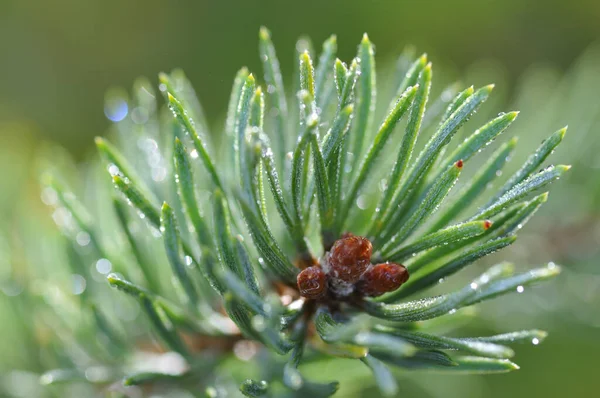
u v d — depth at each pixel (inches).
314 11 13.0
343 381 8.1
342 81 6.6
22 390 8.2
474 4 13.5
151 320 7.2
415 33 13.4
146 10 13.8
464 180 8.7
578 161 8.9
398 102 6.6
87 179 8.4
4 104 14.0
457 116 6.5
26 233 8.5
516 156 8.8
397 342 6.0
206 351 7.6
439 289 8.7
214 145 9.7
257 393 6.6
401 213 6.9
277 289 7.1
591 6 13.7
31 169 10.6
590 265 8.9
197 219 6.9
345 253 6.6
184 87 7.7
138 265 7.5
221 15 13.3
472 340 6.5
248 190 6.4
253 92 6.5
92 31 14.2
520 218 6.7
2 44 14.3
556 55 14.1
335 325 6.5
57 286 8.1
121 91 13.3
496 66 12.5
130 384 7.1
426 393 9.1
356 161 7.1
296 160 6.4
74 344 8.1
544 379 11.0
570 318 9.0
